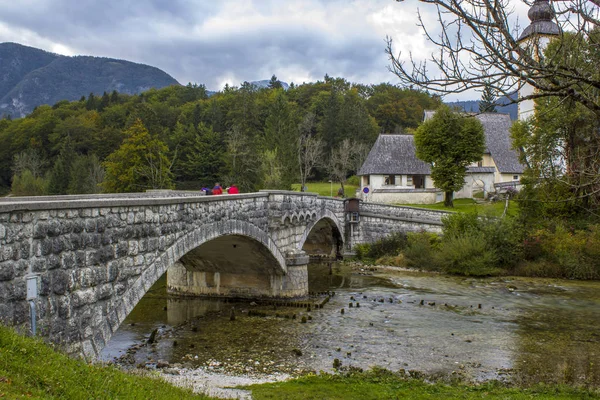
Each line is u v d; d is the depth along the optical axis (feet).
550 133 110.63
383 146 217.77
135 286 42.70
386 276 122.72
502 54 27.20
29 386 21.53
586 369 56.24
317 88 395.34
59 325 33.47
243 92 321.11
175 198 49.85
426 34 28.53
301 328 73.61
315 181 295.89
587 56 31.32
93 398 23.39
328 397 43.11
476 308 87.66
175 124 333.01
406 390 45.85
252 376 52.90
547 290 104.99
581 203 118.01
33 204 30.94
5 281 28.96
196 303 90.94
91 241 37.06
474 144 177.27
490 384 49.49
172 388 33.32
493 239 128.88
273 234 85.66
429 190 199.31
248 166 229.45
